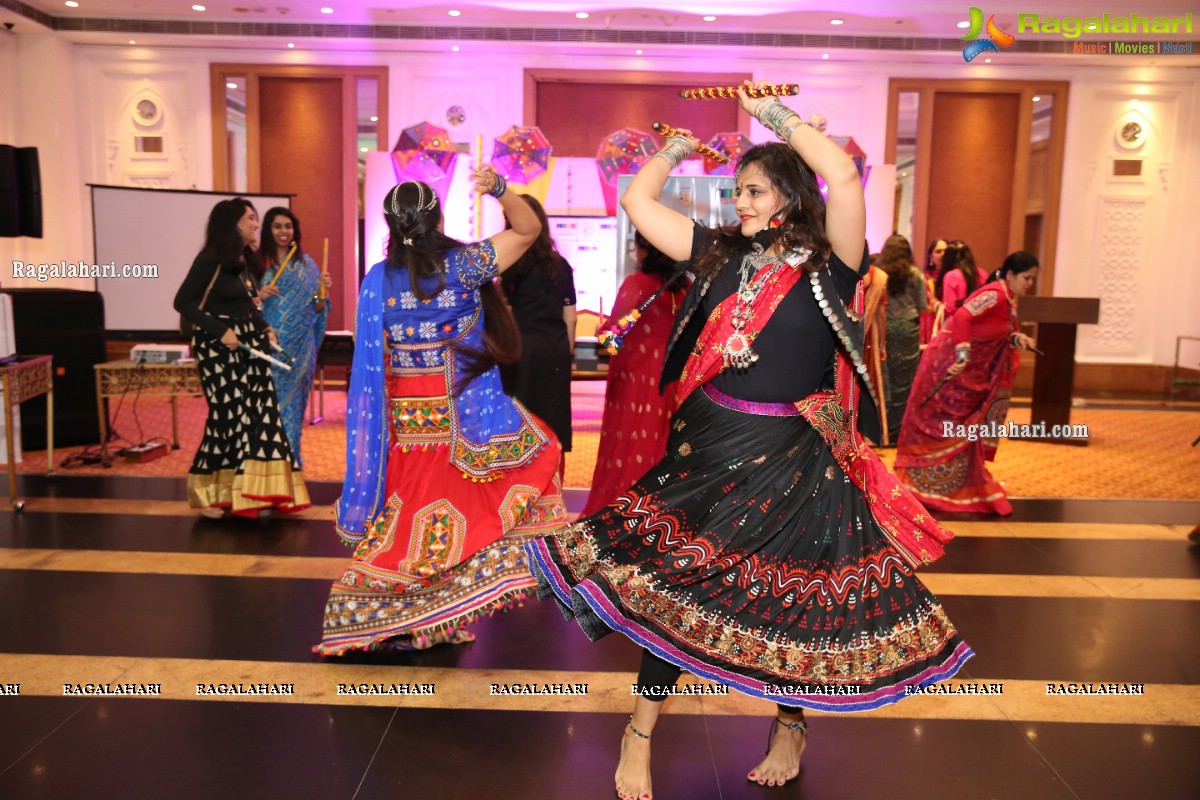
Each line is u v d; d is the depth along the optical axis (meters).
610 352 2.38
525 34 9.89
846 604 1.95
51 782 2.11
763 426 1.99
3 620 3.12
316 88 10.34
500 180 2.71
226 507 4.44
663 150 2.21
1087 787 2.18
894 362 6.95
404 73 10.23
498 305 2.93
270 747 2.29
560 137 10.41
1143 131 10.52
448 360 2.80
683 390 2.08
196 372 5.53
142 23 9.77
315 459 6.06
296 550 3.95
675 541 1.95
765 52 10.01
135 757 2.22
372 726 2.41
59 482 5.14
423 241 2.75
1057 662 2.93
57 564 3.72
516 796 2.09
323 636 2.81
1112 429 7.85
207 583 3.52
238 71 10.24
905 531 2.06
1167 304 10.77
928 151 10.48
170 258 7.76
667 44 9.88
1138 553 4.18
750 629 1.93
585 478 5.54
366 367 2.78
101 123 10.23
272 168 10.44
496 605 2.71
